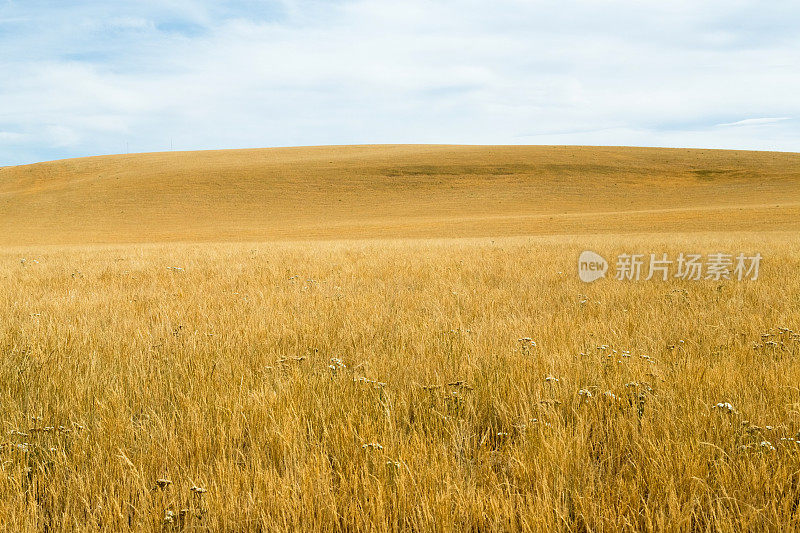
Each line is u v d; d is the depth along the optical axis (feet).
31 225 215.10
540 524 7.67
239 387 13.12
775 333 18.17
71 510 8.52
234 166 309.83
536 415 11.68
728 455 9.33
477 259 50.21
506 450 10.12
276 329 19.83
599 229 155.02
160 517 8.22
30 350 16.43
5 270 42.37
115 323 20.97
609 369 14.47
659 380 13.46
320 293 29.63
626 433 10.41
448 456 9.78
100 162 337.93
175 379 14.01
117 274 39.58
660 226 153.99
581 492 8.68
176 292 30.45
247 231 190.80
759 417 10.81
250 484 8.88
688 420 10.76
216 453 10.13
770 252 51.13
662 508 7.93
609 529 7.84
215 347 17.38
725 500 8.36
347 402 11.98
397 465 8.95
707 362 14.83
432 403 12.30
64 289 32.01
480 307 24.76
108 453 9.89
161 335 19.19
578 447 9.59
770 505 8.13
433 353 16.53
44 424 11.41
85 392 12.94
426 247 70.28
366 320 21.83
